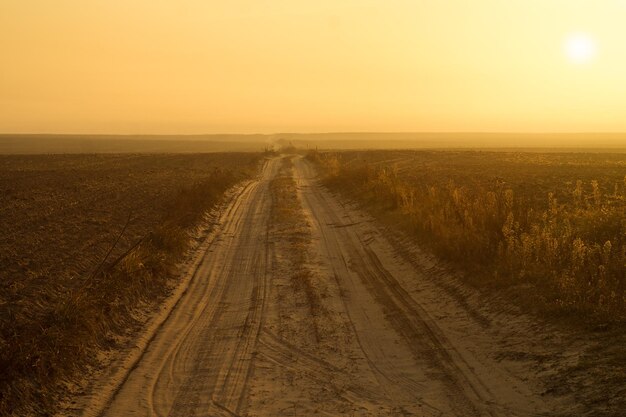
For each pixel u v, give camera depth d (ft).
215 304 46.73
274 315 43.27
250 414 27.32
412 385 30.40
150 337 38.88
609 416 23.62
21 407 26.78
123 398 29.40
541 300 38.29
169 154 318.45
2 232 68.18
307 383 31.01
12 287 43.57
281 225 84.12
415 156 275.59
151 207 93.50
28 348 31.01
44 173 163.02
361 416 26.84
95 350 35.06
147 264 52.24
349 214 96.32
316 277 53.67
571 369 29.01
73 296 38.50
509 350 33.68
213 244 72.18
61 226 73.20
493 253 49.29
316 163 248.11
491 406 27.27
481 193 71.56
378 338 38.04
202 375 32.32
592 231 49.83
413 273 54.60
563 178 132.16
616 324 32.60
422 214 69.97
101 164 216.74
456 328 39.09
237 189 142.10
